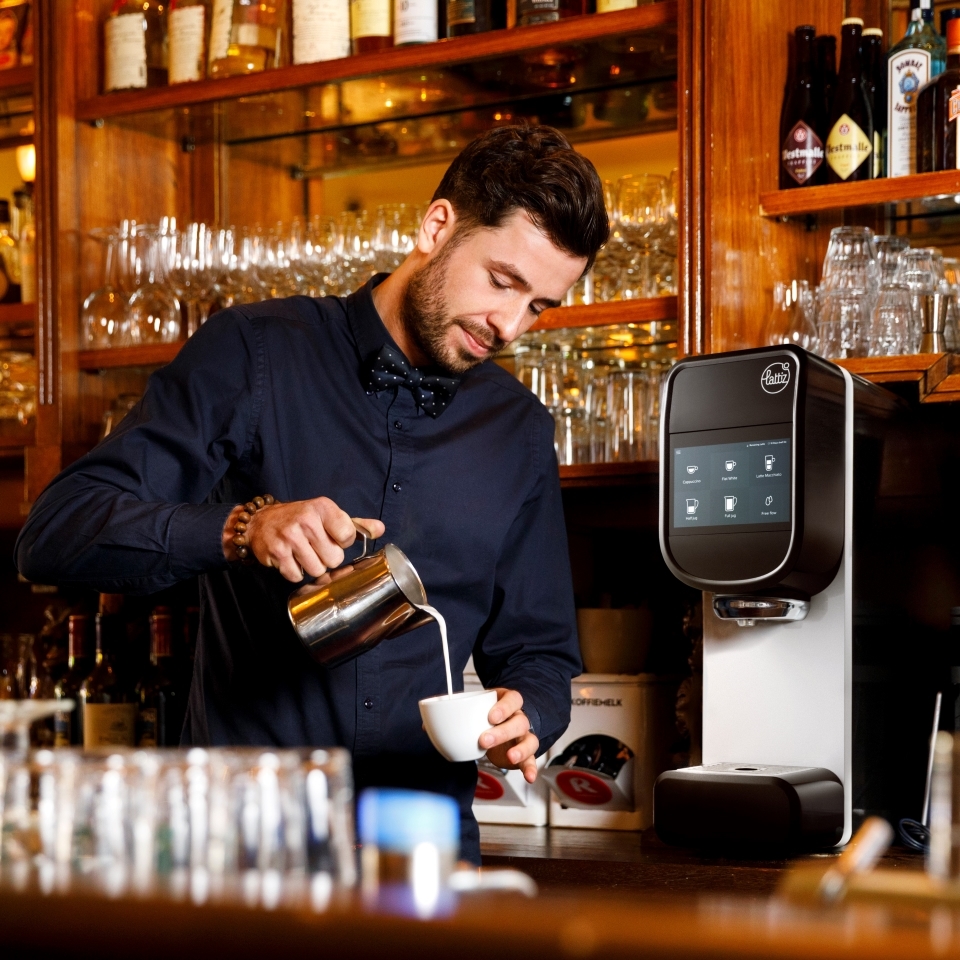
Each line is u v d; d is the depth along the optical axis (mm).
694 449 1701
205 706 1720
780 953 546
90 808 782
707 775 1660
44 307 2584
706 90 2037
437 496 1760
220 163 2783
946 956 536
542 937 576
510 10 2307
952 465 2109
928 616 1989
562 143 1670
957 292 2023
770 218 2154
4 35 2750
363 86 2426
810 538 1626
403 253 2361
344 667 1685
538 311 1694
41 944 658
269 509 1477
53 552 1564
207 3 2572
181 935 632
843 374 1717
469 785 1759
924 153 2039
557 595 1872
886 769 1819
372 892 673
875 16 2285
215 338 1716
